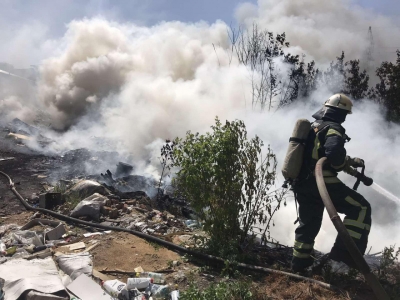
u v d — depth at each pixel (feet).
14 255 13.69
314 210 12.65
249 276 12.92
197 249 14.53
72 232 16.28
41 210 18.76
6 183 23.21
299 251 12.75
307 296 11.43
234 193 14.51
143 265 13.46
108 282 11.69
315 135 12.33
